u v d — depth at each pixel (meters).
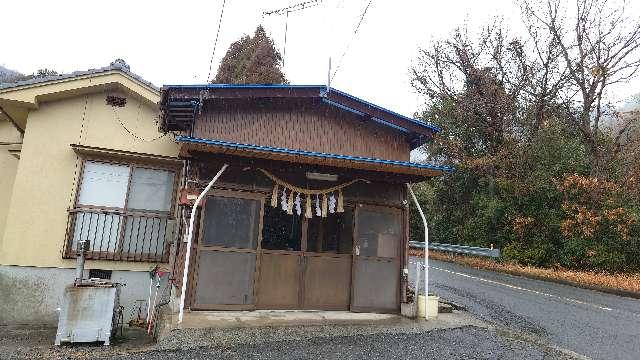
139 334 7.35
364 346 5.94
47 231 8.19
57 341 6.03
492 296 10.75
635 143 19.00
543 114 21.08
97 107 8.80
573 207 17.62
